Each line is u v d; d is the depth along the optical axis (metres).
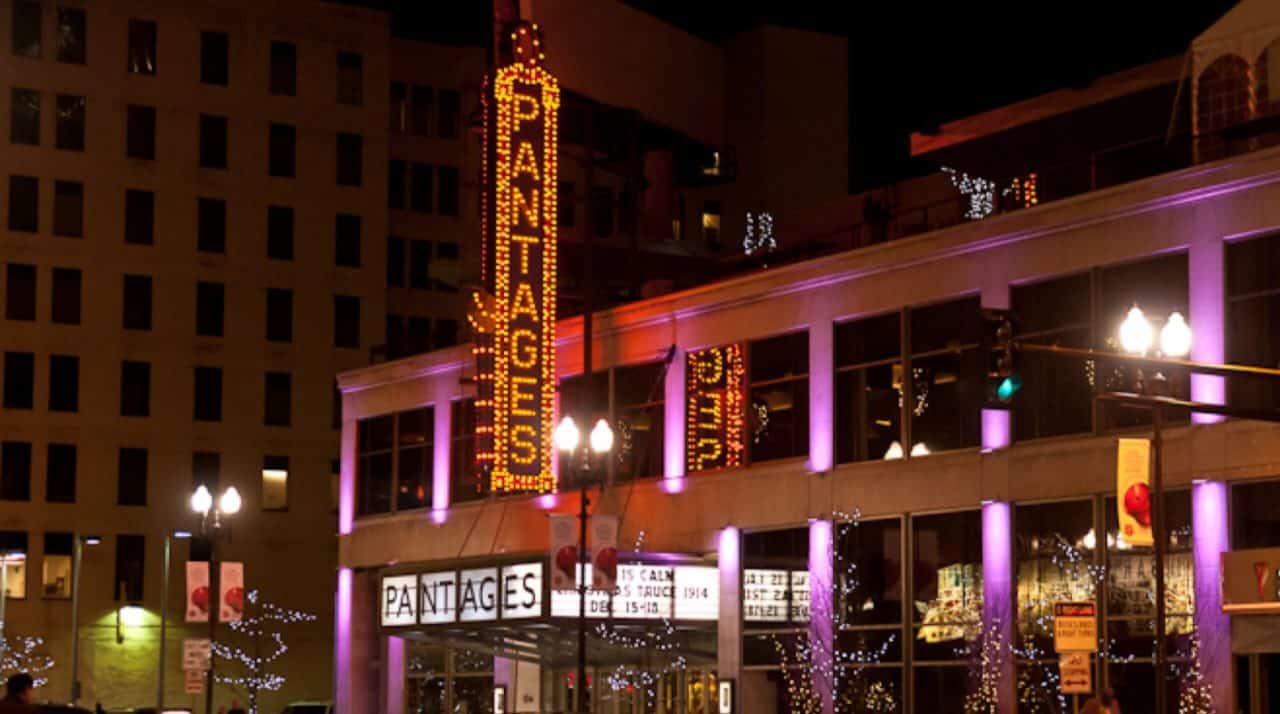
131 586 87.50
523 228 51.72
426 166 97.75
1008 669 40.66
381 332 93.50
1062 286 40.81
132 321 89.31
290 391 91.62
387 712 60.53
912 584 43.31
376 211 94.19
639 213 66.56
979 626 41.62
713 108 66.38
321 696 90.31
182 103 91.12
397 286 96.19
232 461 90.12
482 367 52.81
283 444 91.12
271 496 90.81
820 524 45.56
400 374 61.03
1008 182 52.09
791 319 47.16
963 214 53.88
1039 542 40.66
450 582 49.56
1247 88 41.53
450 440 58.78
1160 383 26.33
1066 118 49.78
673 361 50.62
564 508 53.44
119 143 89.88
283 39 93.44
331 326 92.75
